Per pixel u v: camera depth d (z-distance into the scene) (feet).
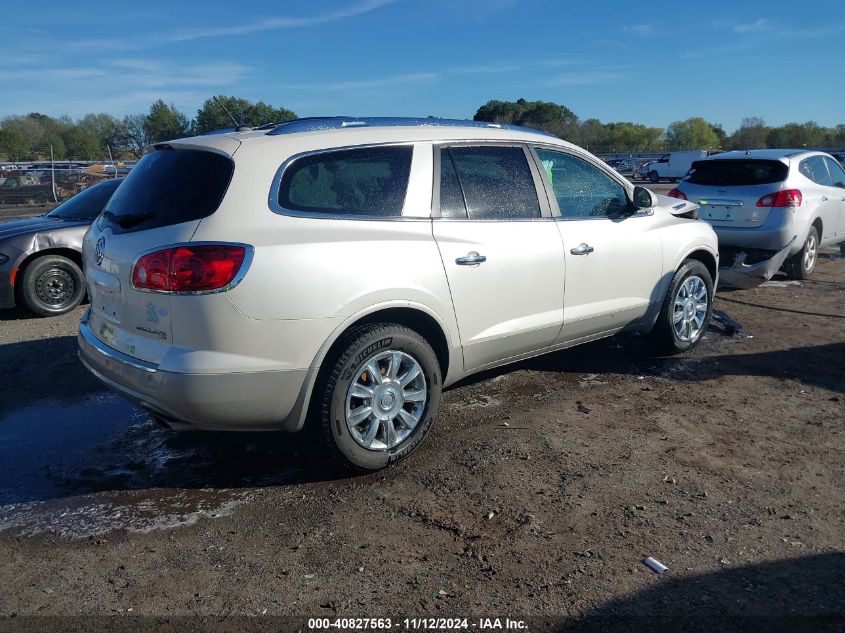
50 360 20.11
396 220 12.70
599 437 13.94
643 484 12.01
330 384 11.84
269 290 11.05
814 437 13.85
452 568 9.79
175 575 9.78
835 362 18.54
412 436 12.98
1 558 10.28
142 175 12.69
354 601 9.12
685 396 16.15
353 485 12.26
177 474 12.87
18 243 25.14
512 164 14.87
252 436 14.52
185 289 10.82
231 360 11.01
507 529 10.71
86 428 15.17
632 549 10.12
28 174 75.31
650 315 17.84
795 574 9.45
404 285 12.42
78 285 26.55
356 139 12.75
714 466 12.65
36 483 12.62
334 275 11.60
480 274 13.66
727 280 27.04
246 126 13.64
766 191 26.53
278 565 9.95
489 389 16.79
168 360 10.98
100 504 11.80
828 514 11.00
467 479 12.33
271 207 11.46
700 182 28.60
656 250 17.47
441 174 13.57
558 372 17.94
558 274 15.15
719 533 10.48
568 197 15.84
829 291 27.58
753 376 17.49
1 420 15.67
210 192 11.34
